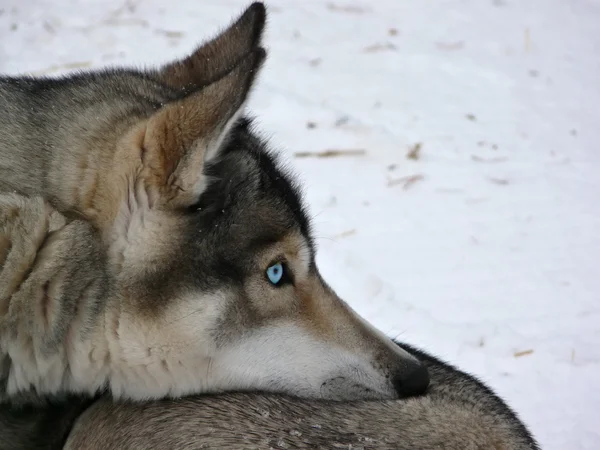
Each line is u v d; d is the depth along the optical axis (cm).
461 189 1560
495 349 1135
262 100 1725
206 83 743
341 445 645
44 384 721
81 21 1939
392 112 1797
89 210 698
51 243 675
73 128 723
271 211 750
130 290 703
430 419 680
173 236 711
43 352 693
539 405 1040
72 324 694
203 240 718
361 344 785
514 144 1759
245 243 734
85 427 711
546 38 2306
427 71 2016
